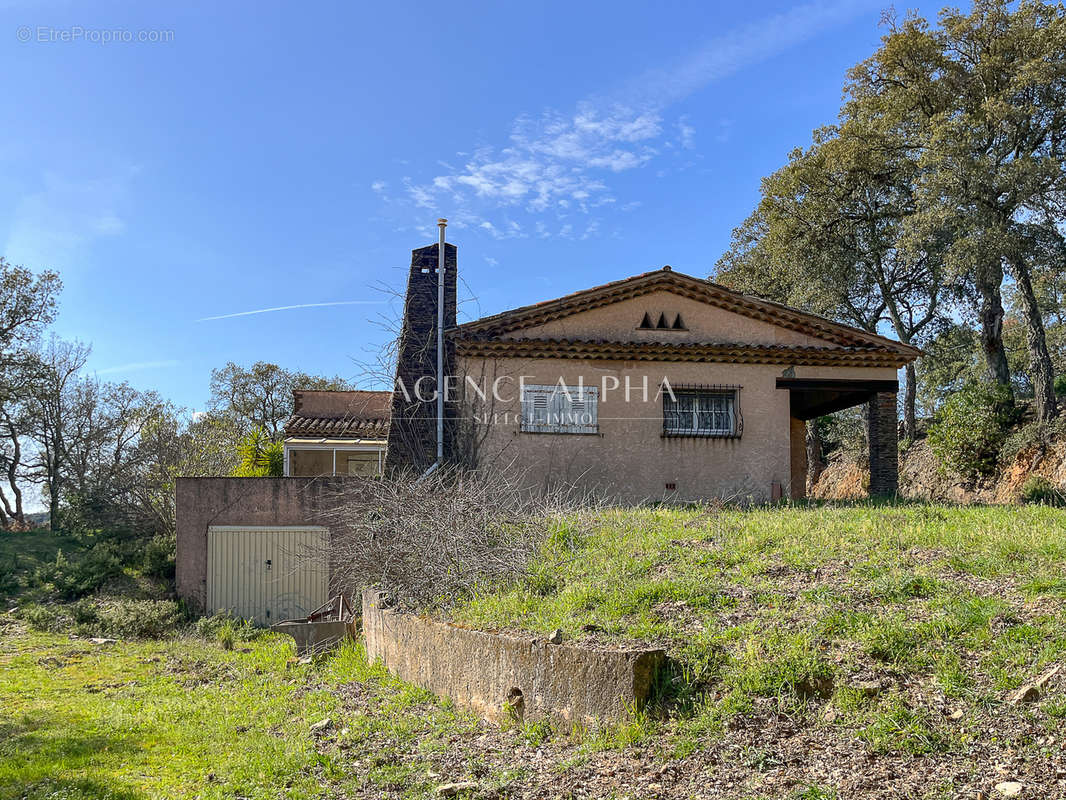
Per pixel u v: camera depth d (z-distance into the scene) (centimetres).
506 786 557
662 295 1825
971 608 655
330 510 1725
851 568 807
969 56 2809
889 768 496
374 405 2452
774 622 686
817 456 3728
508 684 709
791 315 1836
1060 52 2473
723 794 500
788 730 557
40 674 1160
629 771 550
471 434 1688
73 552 2334
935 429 2777
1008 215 2438
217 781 629
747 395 1795
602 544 1027
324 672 1070
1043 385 2500
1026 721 512
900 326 3288
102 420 3638
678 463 1755
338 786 597
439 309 1783
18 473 3572
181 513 1789
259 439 2944
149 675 1162
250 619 1709
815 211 3098
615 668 620
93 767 682
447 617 870
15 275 3288
